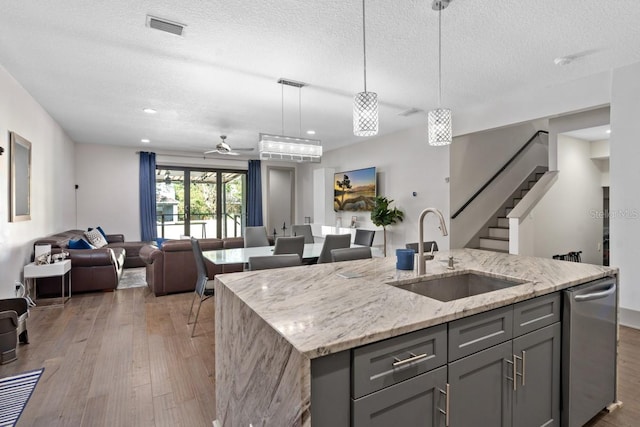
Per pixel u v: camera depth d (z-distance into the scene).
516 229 4.56
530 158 6.73
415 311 1.24
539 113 3.95
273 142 3.71
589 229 5.60
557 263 2.27
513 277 1.84
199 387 2.27
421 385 1.15
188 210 8.30
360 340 1.00
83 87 3.83
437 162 5.45
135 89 3.89
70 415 1.95
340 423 0.98
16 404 2.05
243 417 1.39
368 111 2.14
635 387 2.24
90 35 2.68
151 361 2.64
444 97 4.26
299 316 1.19
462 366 1.27
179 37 2.71
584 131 4.88
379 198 5.98
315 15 2.39
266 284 1.69
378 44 2.84
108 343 2.98
